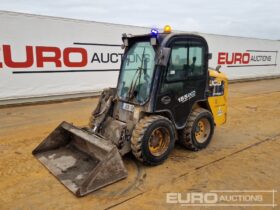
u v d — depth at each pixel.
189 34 4.16
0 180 3.67
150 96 3.91
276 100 10.12
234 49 15.08
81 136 4.01
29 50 8.43
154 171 3.97
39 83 8.84
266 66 17.80
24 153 4.59
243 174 3.96
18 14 8.02
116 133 4.06
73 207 3.06
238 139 5.53
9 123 6.54
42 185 3.53
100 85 10.34
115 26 10.24
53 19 8.72
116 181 3.61
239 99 10.27
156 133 4.06
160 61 3.75
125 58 4.59
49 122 6.66
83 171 3.80
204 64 4.52
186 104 4.39
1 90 8.14
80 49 9.52
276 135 5.84
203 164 4.26
